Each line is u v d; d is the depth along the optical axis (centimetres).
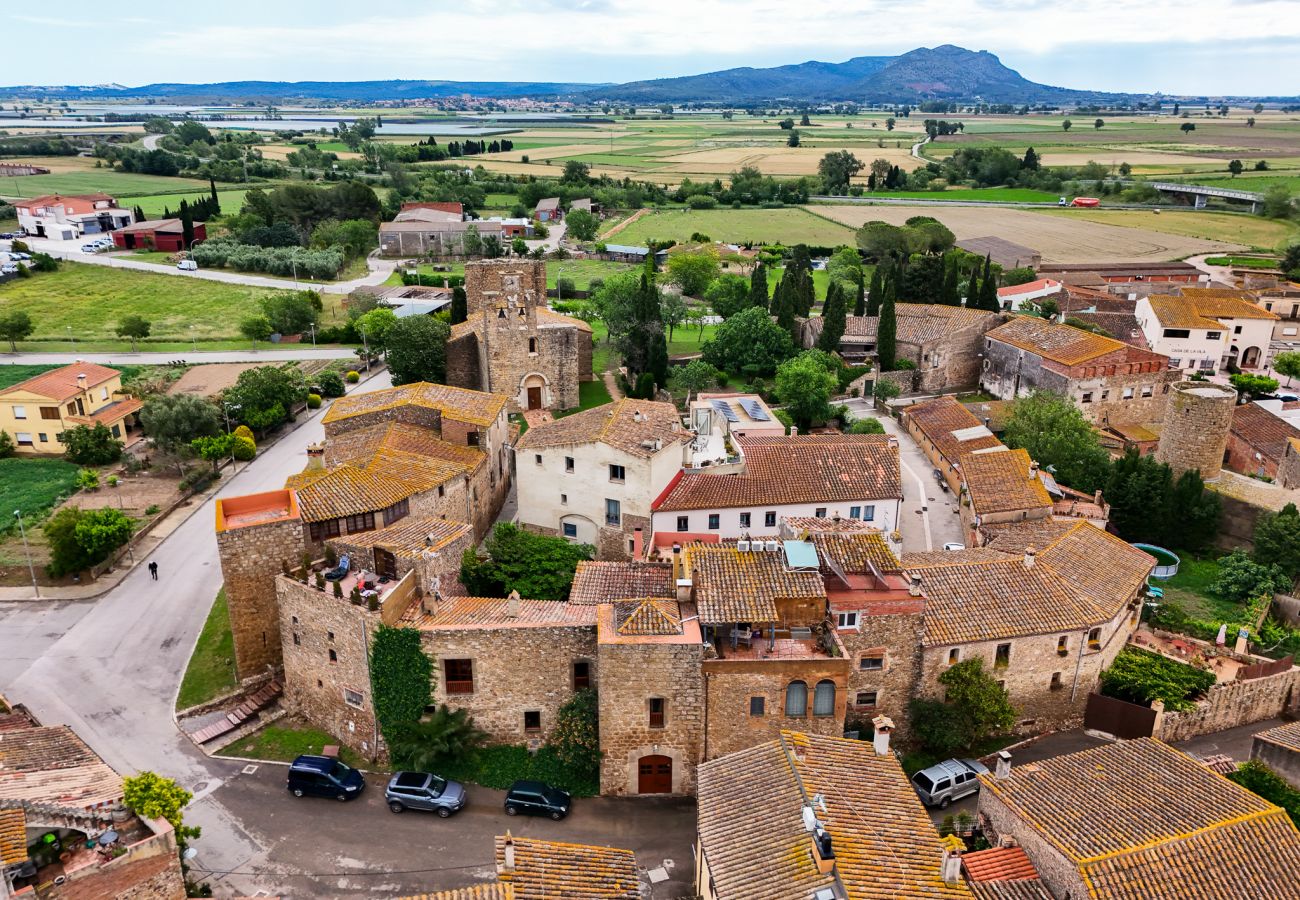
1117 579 5859
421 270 19725
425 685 5044
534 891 3550
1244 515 7844
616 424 7225
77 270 18762
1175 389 8519
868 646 5109
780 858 3472
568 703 5162
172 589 6962
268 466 9438
